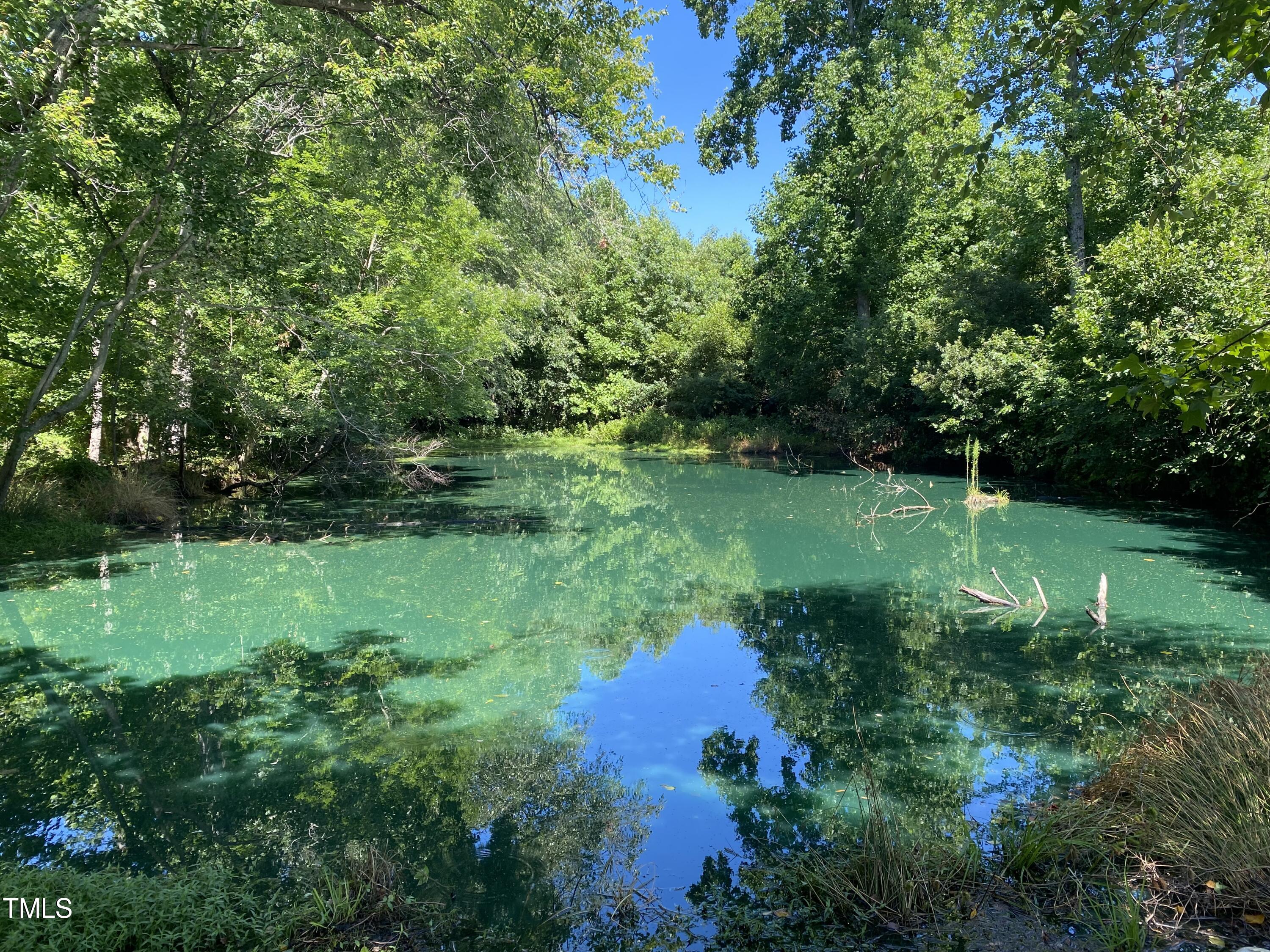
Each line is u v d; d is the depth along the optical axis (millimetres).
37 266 9609
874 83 21953
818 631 7270
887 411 22875
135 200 9492
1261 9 2803
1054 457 16422
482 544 11477
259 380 12992
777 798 4125
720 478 20250
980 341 17844
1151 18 3240
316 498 15875
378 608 8109
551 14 9055
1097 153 5727
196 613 7797
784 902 3137
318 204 12062
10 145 6695
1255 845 3020
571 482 19438
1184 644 6555
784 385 26812
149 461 14617
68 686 5848
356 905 3064
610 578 9555
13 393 11930
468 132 9195
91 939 2623
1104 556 10102
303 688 5855
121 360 11836
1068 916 2914
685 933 2953
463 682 6008
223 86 8406
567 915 3080
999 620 7523
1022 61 3637
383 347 13375
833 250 23188
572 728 5141
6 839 3682
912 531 12352
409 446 15016
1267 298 9336
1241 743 3471
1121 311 12953
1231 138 12781
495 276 20922
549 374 32781
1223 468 12539
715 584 9234
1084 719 5062
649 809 4031
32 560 9836
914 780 4277
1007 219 18953
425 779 4395
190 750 4777
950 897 3088
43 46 6449
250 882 3250
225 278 11234
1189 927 2777
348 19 8578
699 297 34656
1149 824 3377
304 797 4168
